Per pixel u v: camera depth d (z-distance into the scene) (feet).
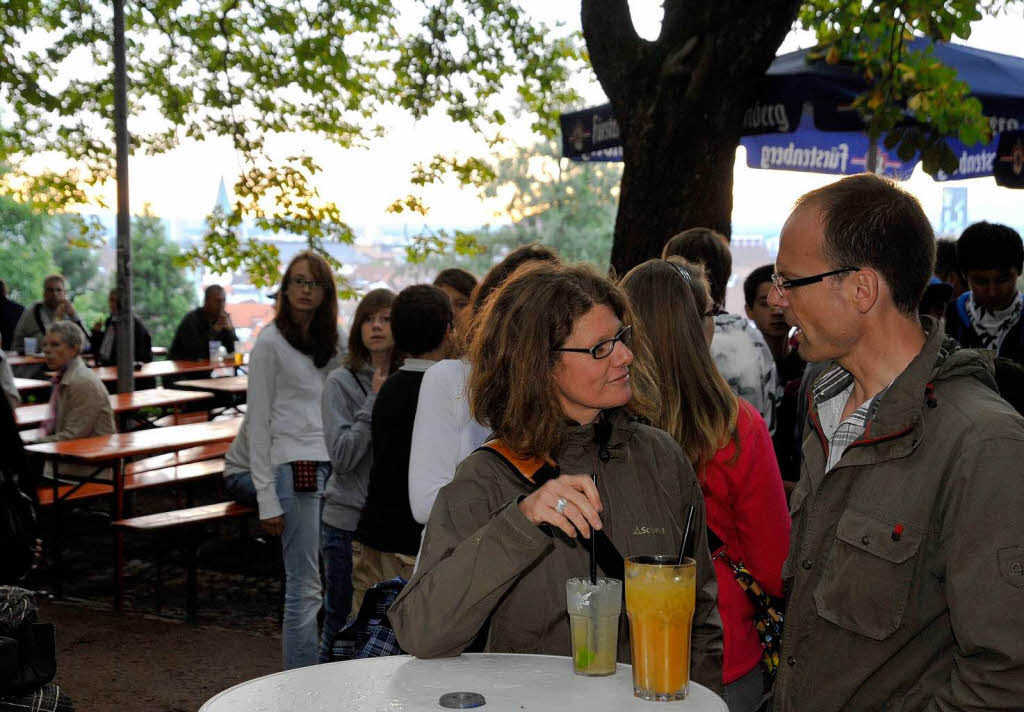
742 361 9.84
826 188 5.36
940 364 4.99
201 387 28.66
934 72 14.78
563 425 5.60
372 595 6.15
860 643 5.07
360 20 29.40
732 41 15.23
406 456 10.29
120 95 25.09
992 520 4.51
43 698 7.62
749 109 15.98
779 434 11.34
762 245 64.75
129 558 21.20
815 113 15.29
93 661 15.07
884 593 4.92
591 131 19.17
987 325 13.10
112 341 34.22
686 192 15.99
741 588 7.01
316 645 13.12
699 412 6.97
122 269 25.85
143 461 22.06
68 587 19.04
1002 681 4.40
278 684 4.76
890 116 14.71
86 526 23.68
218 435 20.15
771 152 18.94
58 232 96.07
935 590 4.85
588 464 5.64
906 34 15.98
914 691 4.94
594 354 5.49
